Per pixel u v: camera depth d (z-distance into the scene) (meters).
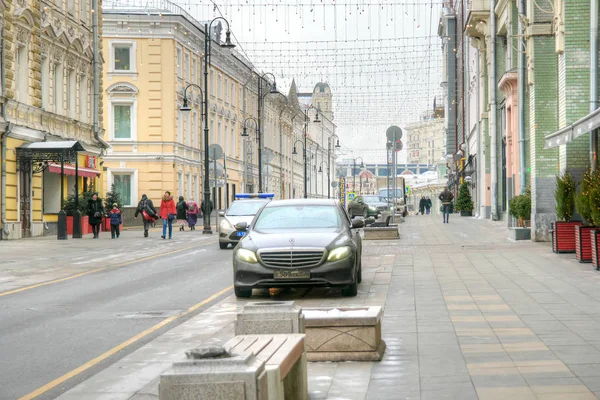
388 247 26.61
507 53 36.66
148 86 56.66
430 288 15.30
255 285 14.44
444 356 8.82
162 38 56.69
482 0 43.69
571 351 8.89
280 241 14.61
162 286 17.09
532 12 26.47
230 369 4.66
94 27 43.50
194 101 62.41
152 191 56.53
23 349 10.05
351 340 8.64
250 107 83.69
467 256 21.98
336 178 183.00
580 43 23.34
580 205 19.38
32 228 36.06
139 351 9.69
